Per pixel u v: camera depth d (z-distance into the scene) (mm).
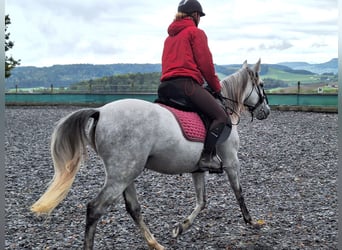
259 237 5660
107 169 4652
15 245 5418
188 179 8992
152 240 5176
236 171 5777
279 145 13133
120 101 4848
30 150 12703
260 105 6445
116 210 6883
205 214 6672
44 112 25438
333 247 5297
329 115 22953
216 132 5199
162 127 4789
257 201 7422
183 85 5203
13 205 7234
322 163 10500
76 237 5730
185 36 5250
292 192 7984
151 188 8250
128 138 4629
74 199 7574
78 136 4707
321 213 6672
